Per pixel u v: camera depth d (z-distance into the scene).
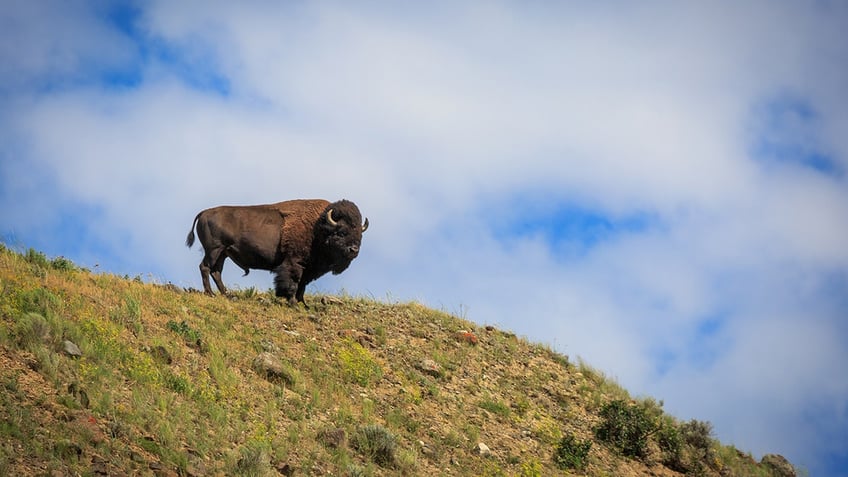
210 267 66.25
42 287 52.16
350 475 44.94
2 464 33.03
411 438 53.19
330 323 67.69
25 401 38.69
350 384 57.53
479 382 66.44
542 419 64.25
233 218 66.38
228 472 40.28
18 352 42.97
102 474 35.38
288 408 50.25
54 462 34.75
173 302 59.78
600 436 65.12
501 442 58.12
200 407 45.62
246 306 65.44
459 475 50.78
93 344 46.75
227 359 53.44
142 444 39.34
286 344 60.28
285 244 67.62
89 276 60.25
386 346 66.50
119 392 43.41
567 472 57.31
